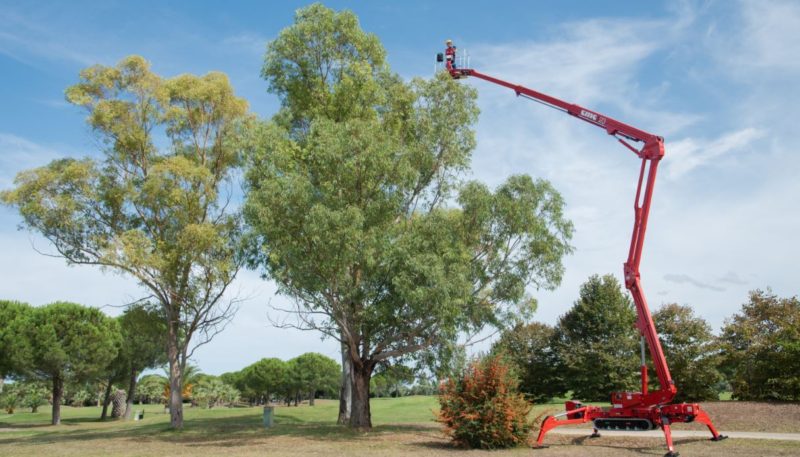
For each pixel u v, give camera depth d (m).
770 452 15.91
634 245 20.61
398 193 24.08
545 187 23.86
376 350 25.50
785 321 29.64
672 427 22.58
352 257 21.47
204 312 31.16
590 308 44.88
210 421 34.69
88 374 45.78
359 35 28.47
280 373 85.62
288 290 23.05
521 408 19.33
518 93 27.16
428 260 21.34
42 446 22.73
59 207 28.14
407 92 27.39
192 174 28.61
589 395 42.38
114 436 27.42
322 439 22.11
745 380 29.33
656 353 19.66
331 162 22.77
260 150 23.42
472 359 20.89
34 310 45.31
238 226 30.66
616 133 22.56
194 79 31.56
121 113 30.00
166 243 29.80
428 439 21.61
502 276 23.88
